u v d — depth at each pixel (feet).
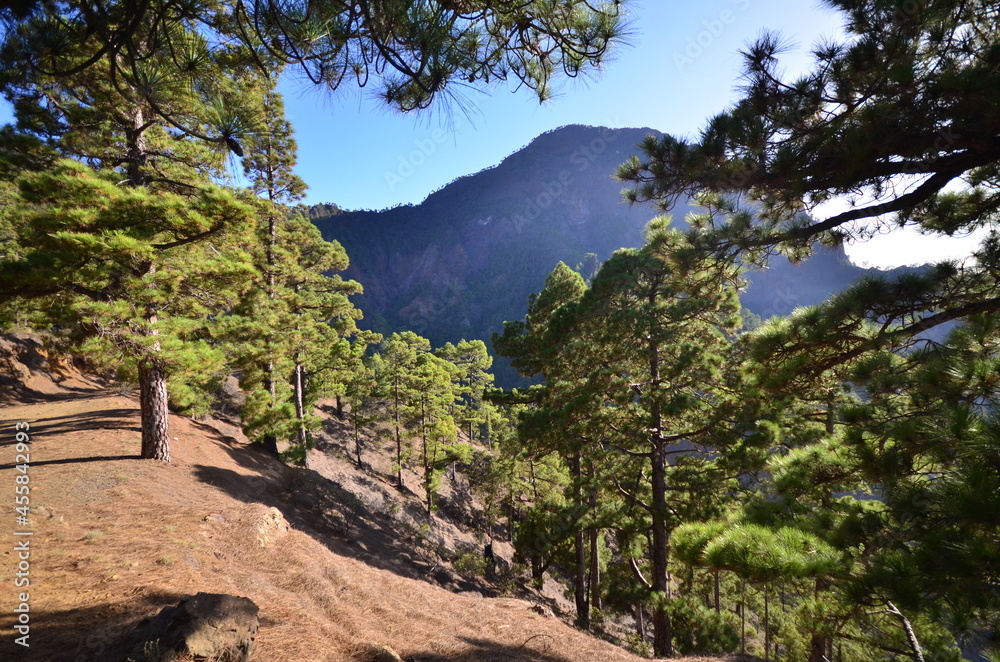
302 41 8.28
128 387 81.71
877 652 25.20
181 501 31.94
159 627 14.08
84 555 21.17
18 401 66.03
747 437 34.14
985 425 9.99
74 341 32.73
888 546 11.76
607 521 43.04
